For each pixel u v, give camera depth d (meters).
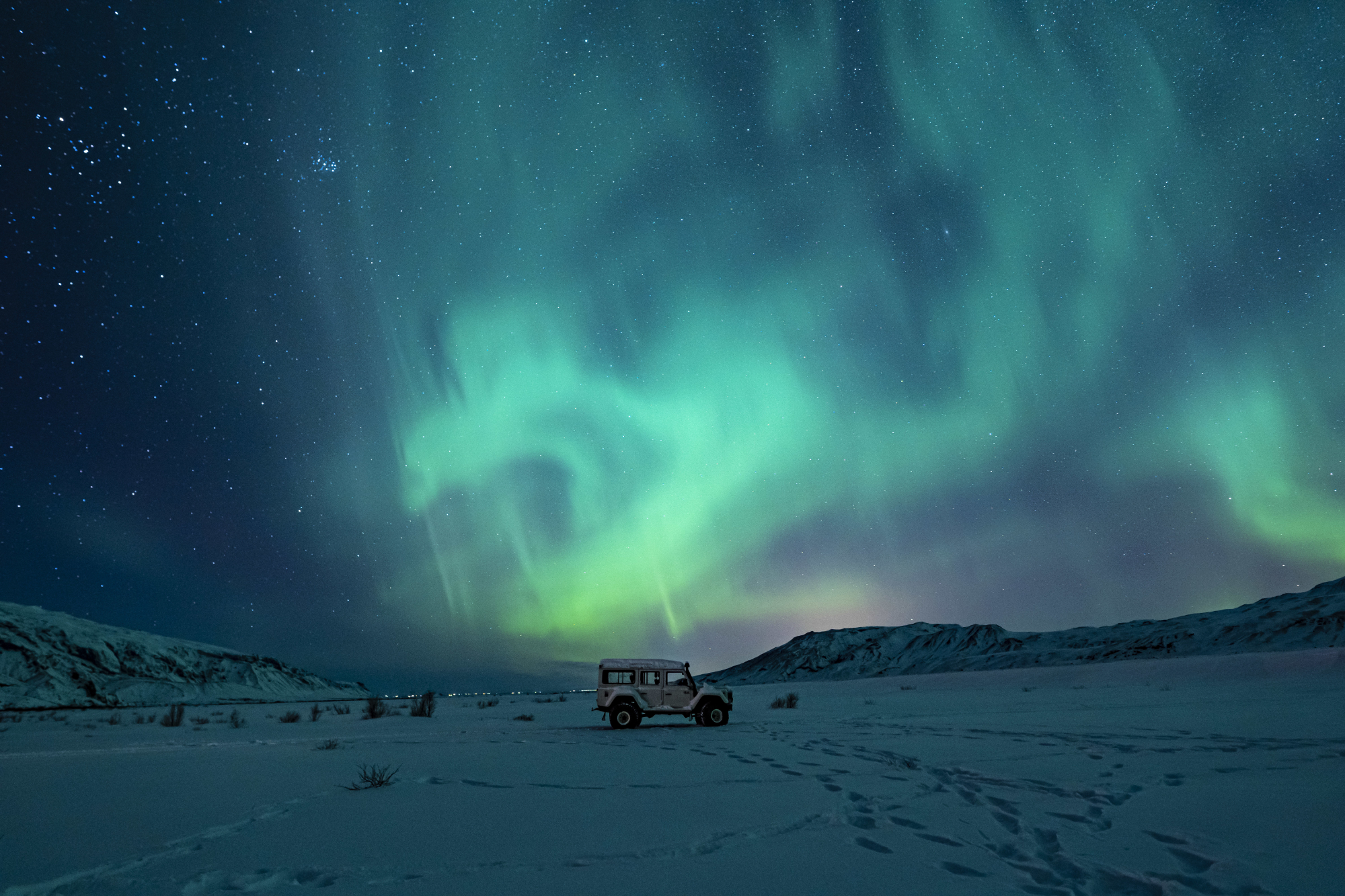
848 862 6.20
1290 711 19.55
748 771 11.74
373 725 27.56
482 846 6.82
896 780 10.59
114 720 36.62
